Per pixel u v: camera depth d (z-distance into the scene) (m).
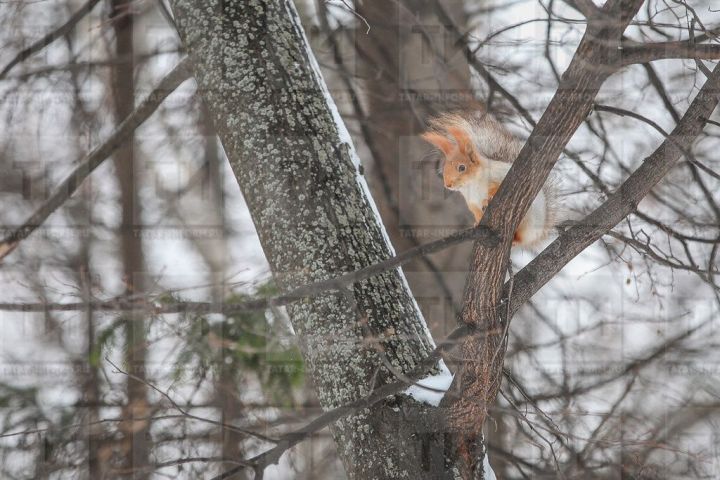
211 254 13.30
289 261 6.32
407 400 6.00
